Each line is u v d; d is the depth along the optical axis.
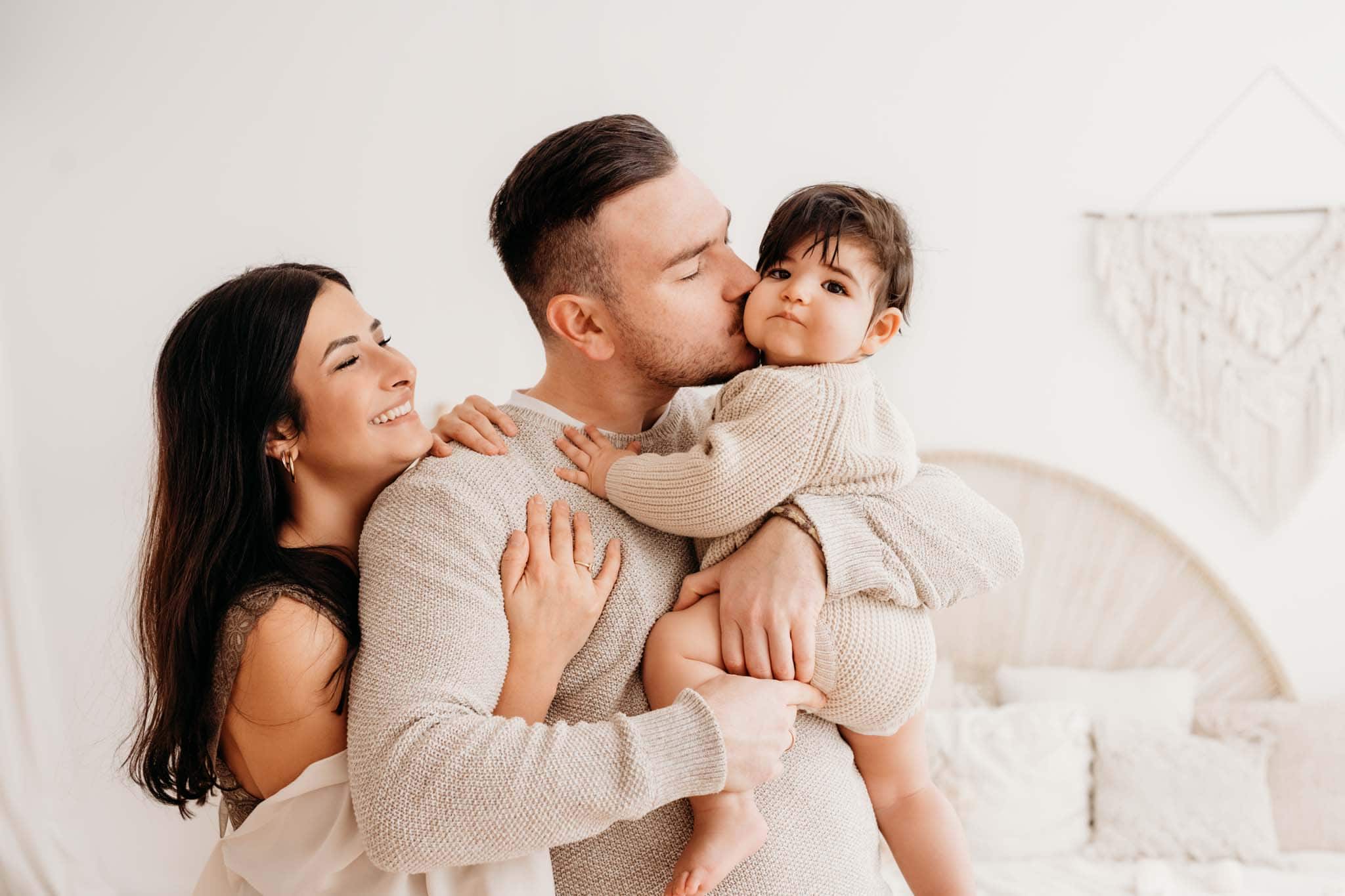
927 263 3.49
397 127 3.29
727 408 1.14
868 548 1.07
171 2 3.24
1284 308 3.37
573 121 3.34
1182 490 3.46
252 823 1.04
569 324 1.16
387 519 1.05
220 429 1.07
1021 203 3.47
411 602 0.99
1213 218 3.41
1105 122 3.43
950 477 1.21
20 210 3.22
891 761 1.19
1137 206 3.45
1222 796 2.99
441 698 0.93
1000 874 2.89
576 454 1.16
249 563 1.07
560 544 1.07
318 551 1.10
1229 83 3.39
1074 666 3.49
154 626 1.10
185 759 1.06
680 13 3.38
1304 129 3.37
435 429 1.21
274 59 3.26
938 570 1.09
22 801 3.10
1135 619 3.47
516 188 1.17
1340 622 3.40
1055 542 3.50
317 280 1.13
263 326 1.07
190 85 3.24
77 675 3.19
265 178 3.25
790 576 1.05
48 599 3.19
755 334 1.17
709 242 1.15
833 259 1.14
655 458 1.12
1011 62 3.43
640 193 1.11
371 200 3.27
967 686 3.44
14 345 3.22
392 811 0.88
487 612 1.00
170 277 3.23
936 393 3.52
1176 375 3.41
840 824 1.10
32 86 3.22
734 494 1.06
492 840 0.88
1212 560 3.45
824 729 1.15
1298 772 3.10
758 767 0.96
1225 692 3.43
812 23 3.41
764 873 1.04
